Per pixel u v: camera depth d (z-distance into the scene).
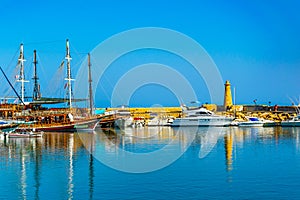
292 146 60.66
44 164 44.56
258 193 29.95
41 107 126.62
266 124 130.38
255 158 47.09
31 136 87.06
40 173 38.84
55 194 30.56
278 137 80.50
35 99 126.38
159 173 37.91
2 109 118.31
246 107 160.38
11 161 47.22
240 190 30.88
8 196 30.09
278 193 29.91
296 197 28.81
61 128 110.62
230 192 30.31
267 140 73.00
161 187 32.16
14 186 33.22
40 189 32.16
